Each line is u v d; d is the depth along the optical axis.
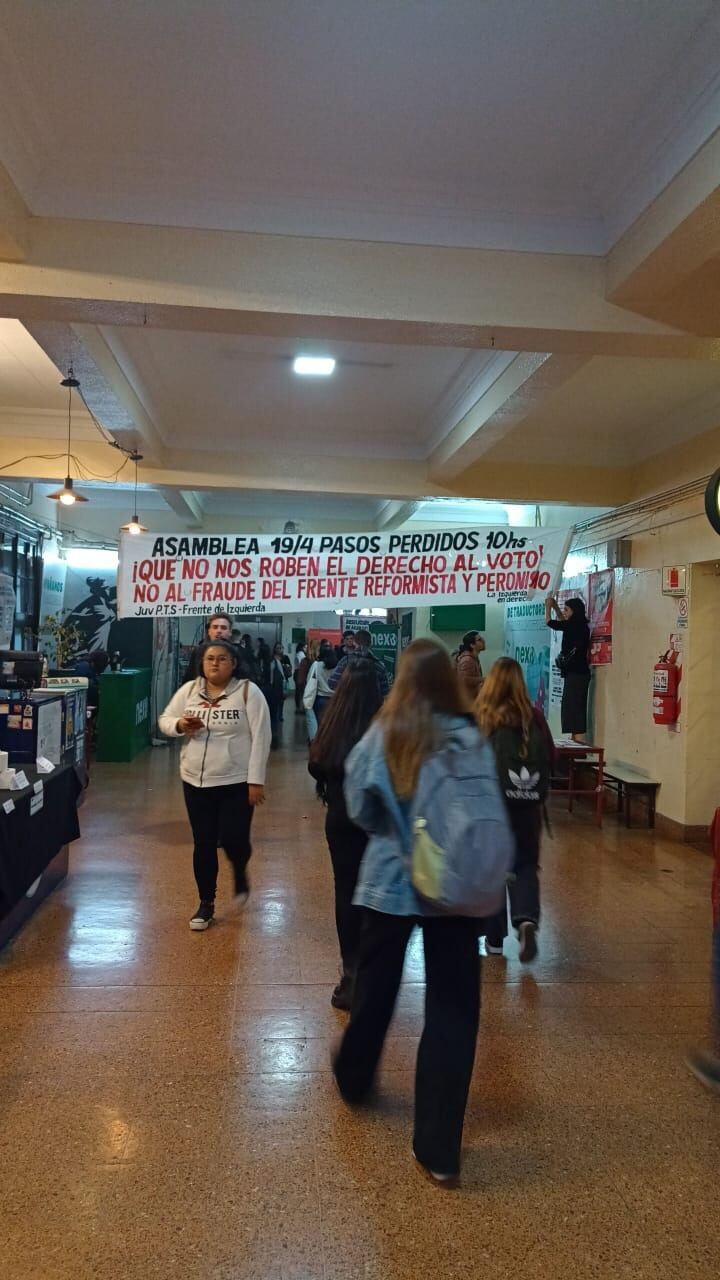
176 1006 3.76
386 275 4.33
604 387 6.73
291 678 19.97
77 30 3.21
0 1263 2.24
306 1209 2.47
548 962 4.47
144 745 12.68
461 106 3.61
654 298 4.40
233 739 4.71
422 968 4.32
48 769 5.10
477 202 4.28
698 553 7.21
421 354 6.30
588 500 8.84
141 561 7.45
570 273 4.44
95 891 5.42
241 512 14.85
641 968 4.41
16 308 4.30
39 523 12.16
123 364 6.41
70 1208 2.45
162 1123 2.87
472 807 2.50
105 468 8.80
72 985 3.96
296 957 4.36
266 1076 3.18
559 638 10.41
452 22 3.13
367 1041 2.86
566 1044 3.55
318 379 6.96
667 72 3.37
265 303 4.26
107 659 12.08
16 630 11.21
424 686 2.69
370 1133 2.85
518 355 5.68
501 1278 2.24
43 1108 2.95
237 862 4.84
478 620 13.19
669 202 3.72
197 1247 2.31
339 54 3.31
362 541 7.73
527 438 8.40
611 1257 2.32
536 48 3.26
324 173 4.09
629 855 6.86
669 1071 3.34
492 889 2.47
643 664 8.26
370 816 2.75
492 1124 2.95
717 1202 2.57
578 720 9.26
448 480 8.96
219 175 4.11
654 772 7.94
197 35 3.23
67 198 4.15
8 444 8.65
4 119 3.62
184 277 4.22
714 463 7.00
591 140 3.83
